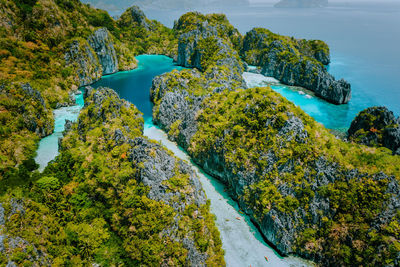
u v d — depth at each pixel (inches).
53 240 1819.6
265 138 2386.8
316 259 1956.2
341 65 7037.4
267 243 2097.7
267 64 6077.8
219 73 4525.1
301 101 4825.3
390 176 1937.7
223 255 1940.2
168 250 1854.1
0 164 2500.0
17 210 1815.9
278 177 2191.2
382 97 4997.5
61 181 2278.5
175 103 3794.3
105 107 2935.5
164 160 2242.9
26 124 3159.5
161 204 1995.6
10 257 1557.6
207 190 2598.4
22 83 3376.0
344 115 4323.3
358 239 1824.6
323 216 1993.1
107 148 2485.2
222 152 2598.4
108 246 1948.8
